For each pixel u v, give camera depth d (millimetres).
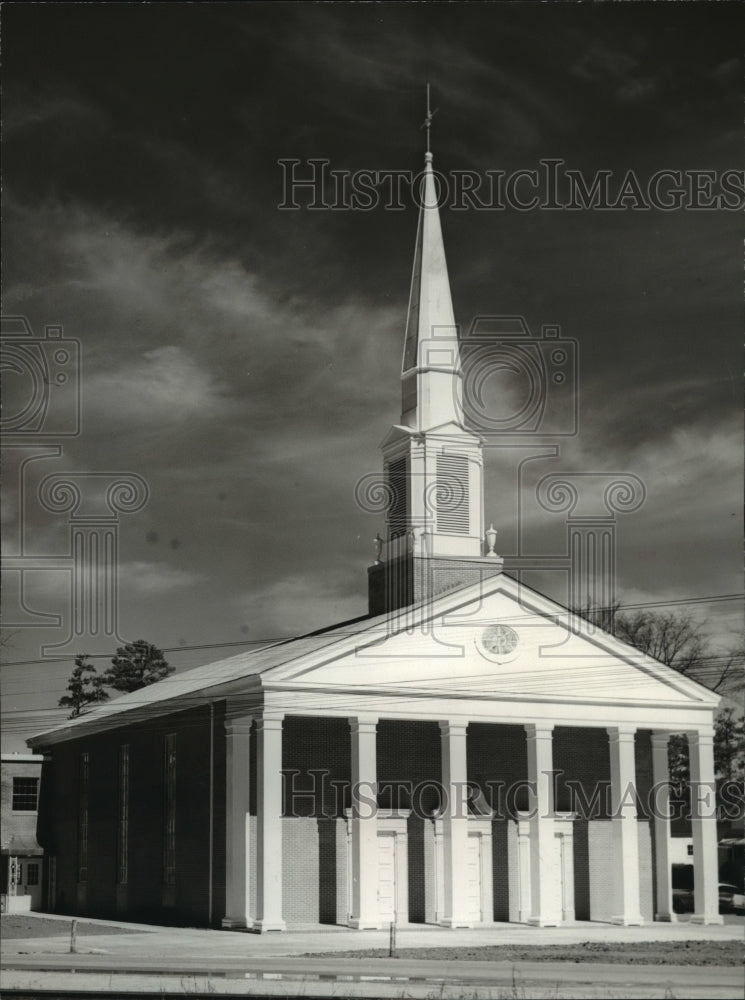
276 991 28906
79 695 73062
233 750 49094
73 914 62188
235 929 47656
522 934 47156
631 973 32156
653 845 56469
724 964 34406
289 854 50094
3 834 66250
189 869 51531
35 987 29750
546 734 52219
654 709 54219
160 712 54000
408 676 50312
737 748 68000
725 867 66125
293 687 48281
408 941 43594
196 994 28484
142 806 56281
